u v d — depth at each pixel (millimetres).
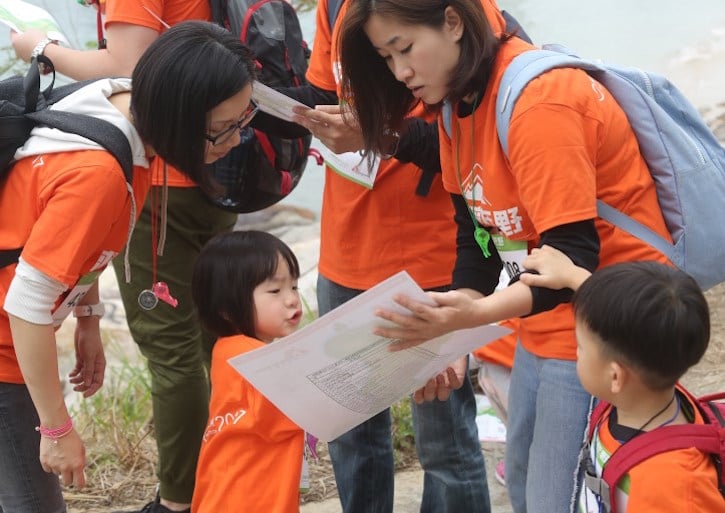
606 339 1912
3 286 2365
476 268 2539
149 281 3197
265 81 3186
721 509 1840
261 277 2555
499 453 3779
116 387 4480
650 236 2281
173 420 3268
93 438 4051
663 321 1855
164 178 2617
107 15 2986
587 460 2119
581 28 7633
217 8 3152
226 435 2477
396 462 3824
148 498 3680
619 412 2020
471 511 2977
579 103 2156
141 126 2299
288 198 6344
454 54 2209
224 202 3227
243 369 2053
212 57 2252
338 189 2973
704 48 7133
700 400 2078
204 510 2475
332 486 3682
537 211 2133
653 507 1852
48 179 2236
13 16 3111
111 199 2244
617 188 2256
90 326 2809
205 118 2271
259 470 2451
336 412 2318
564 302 2168
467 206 2520
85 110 2307
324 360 2107
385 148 2584
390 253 2922
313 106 2967
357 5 2230
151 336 3232
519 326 2508
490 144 2277
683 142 2316
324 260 3074
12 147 2279
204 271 2602
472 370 4156
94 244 2262
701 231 2299
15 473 2482
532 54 2225
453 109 2367
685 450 1855
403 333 2072
